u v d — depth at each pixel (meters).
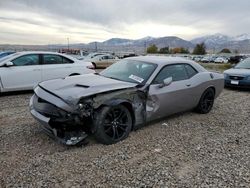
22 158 3.56
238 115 6.27
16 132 4.52
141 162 3.58
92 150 3.88
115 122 4.15
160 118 5.30
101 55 22.27
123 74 5.04
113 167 3.41
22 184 2.95
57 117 3.77
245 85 9.67
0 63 7.74
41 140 4.19
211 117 5.98
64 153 3.75
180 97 5.24
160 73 4.93
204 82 5.89
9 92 8.37
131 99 4.36
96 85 4.17
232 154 3.95
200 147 4.18
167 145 4.20
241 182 3.15
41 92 4.11
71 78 4.72
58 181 3.04
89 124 3.98
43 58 8.38
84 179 3.10
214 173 3.35
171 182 3.10
